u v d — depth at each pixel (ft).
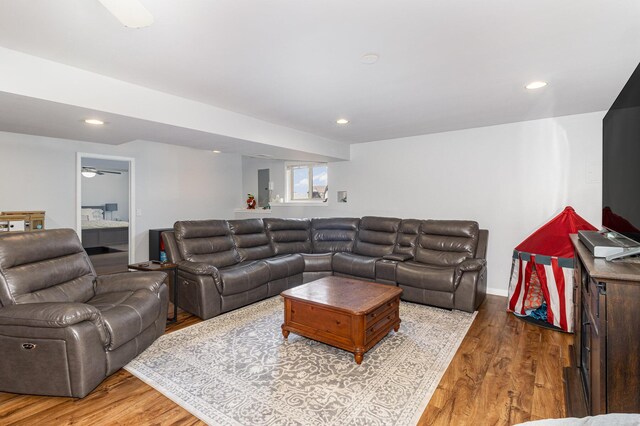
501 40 6.62
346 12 5.63
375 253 15.61
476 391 6.95
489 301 13.17
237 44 6.81
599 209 12.11
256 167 23.97
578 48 6.95
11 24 6.03
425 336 9.75
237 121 12.19
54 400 6.60
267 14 5.68
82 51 7.16
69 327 6.43
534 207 13.35
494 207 14.25
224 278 11.30
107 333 7.02
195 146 14.19
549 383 7.22
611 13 5.62
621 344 4.16
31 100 7.66
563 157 12.71
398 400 6.64
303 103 10.91
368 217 16.75
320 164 20.65
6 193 13.88
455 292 11.78
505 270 14.05
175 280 10.98
